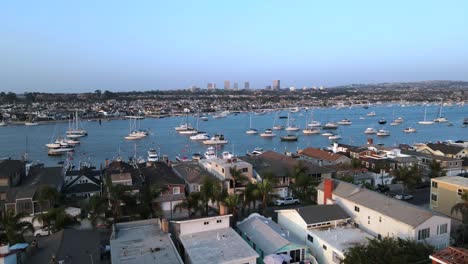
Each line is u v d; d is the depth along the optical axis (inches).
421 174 3661.4
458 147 4697.3
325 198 2529.5
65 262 1528.1
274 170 3516.2
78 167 5713.6
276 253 1871.3
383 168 3814.0
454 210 2461.9
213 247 1808.6
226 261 1664.6
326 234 2074.3
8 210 2373.3
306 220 2151.8
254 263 1720.0
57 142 7637.8
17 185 3122.5
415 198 3284.9
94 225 2301.9
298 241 2007.9
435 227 1957.4
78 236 1845.5
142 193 2696.9
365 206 2186.3
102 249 2022.6
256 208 3009.4
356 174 3789.4
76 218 2416.3
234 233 1979.6
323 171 3659.0
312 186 3105.3
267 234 2046.0
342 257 1838.1
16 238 1910.7
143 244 1854.1
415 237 1897.1
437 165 3794.3
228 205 2447.1
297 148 7529.5
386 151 4736.7
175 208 2699.3
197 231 2000.5
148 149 7470.5
